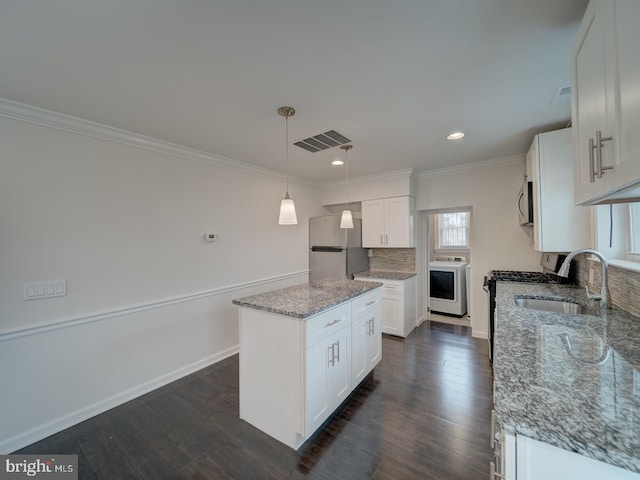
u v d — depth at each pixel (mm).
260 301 2098
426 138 2697
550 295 2053
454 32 1335
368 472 1619
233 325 3398
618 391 790
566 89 1848
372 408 2221
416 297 4285
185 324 2902
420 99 1962
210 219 3164
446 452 1755
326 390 1988
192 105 2002
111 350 2359
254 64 1557
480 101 1999
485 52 1480
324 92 1854
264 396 1976
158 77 1662
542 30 1321
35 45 1368
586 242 2229
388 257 4555
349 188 4504
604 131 941
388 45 1420
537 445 677
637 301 1470
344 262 4129
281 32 1314
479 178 3682
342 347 2201
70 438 1963
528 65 1591
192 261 2984
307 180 4504
